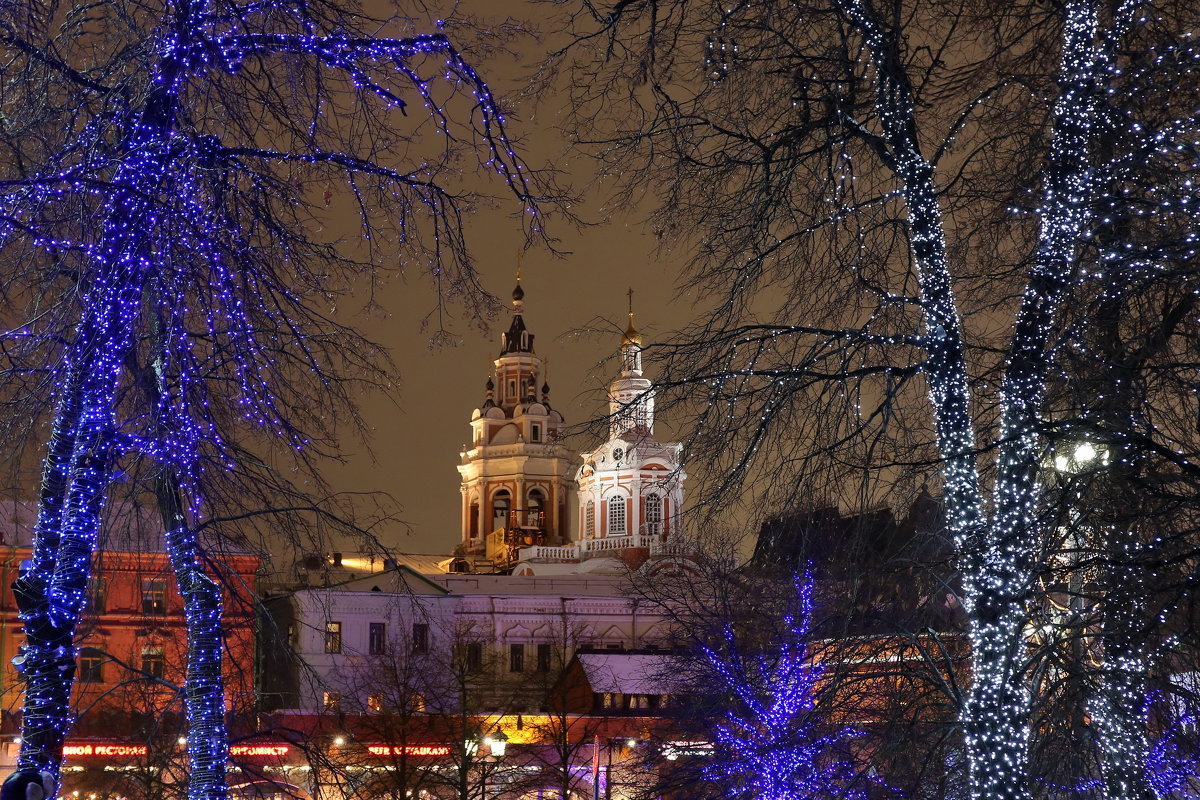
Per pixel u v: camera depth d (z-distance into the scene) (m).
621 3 12.62
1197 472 10.69
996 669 11.92
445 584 85.81
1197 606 11.78
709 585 28.08
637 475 111.94
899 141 12.63
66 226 11.57
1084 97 11.88
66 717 11.09
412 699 50.03
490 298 12.56
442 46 11.67
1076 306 12.40
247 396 12.49
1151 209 11.59
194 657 13.48
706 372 12.55
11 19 11.02
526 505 140.88
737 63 12.86
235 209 12.55
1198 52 11.68
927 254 12.43
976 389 13.09
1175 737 13.48
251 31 12.13
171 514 12.95
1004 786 11.77
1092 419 11.20
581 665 62.84
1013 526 11.82
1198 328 12.59
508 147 11.96
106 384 10.96
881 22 12.50
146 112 11.43
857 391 12.26
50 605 11.05
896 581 13.83
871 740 16.75
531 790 50.88
